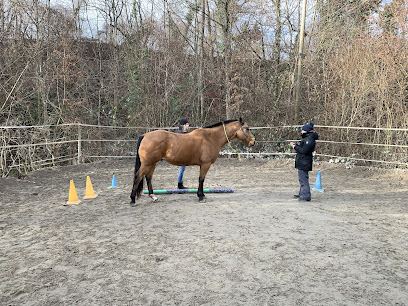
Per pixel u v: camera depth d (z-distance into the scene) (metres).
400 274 3.36
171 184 8.56
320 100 13.81
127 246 4.14
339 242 4.24
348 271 3.43
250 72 15.91
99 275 3.38
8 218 5.42
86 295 2.99
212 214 5.53
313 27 16.30
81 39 17.33
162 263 3.64
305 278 3.28
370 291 3.03
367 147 11.20
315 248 4.04
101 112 16.83
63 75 13.49
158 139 5.89
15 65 12.53
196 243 4.20
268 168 11.43
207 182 8.83
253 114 14.86
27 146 9.66
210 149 6.28
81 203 6.45
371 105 11.73
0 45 12.59
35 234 4.63
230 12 15.62
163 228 4.82
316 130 12.52
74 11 16.42
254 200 6.60
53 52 13.63
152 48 15.79
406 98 10.98
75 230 4.79
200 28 18.17
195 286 3.14
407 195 7.20
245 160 12.81
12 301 2.90
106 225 5.00
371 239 4.35
